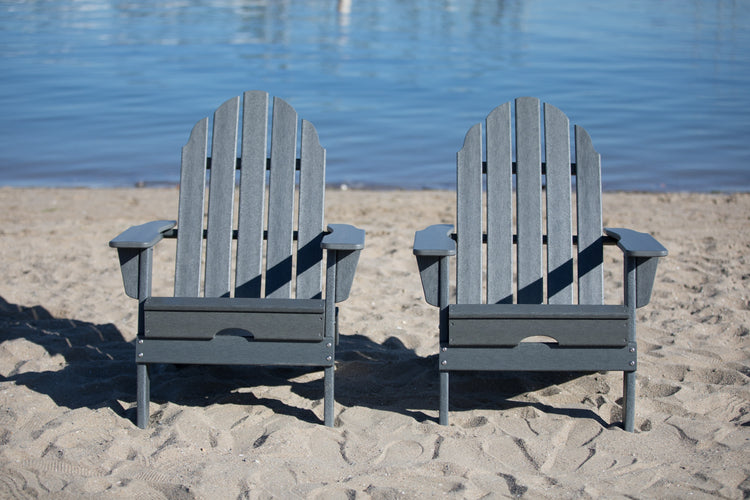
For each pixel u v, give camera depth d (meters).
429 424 3.05
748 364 3.61
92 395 3.36
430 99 13.18
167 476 2.63
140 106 12.79
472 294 3.32
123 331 4.15
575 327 2.91
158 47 18.59
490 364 2.95
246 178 3.39
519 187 3.37
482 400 3.31
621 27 21.91
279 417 3.12
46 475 2.63
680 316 4.29
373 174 9.44
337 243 2.86
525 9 26.61
